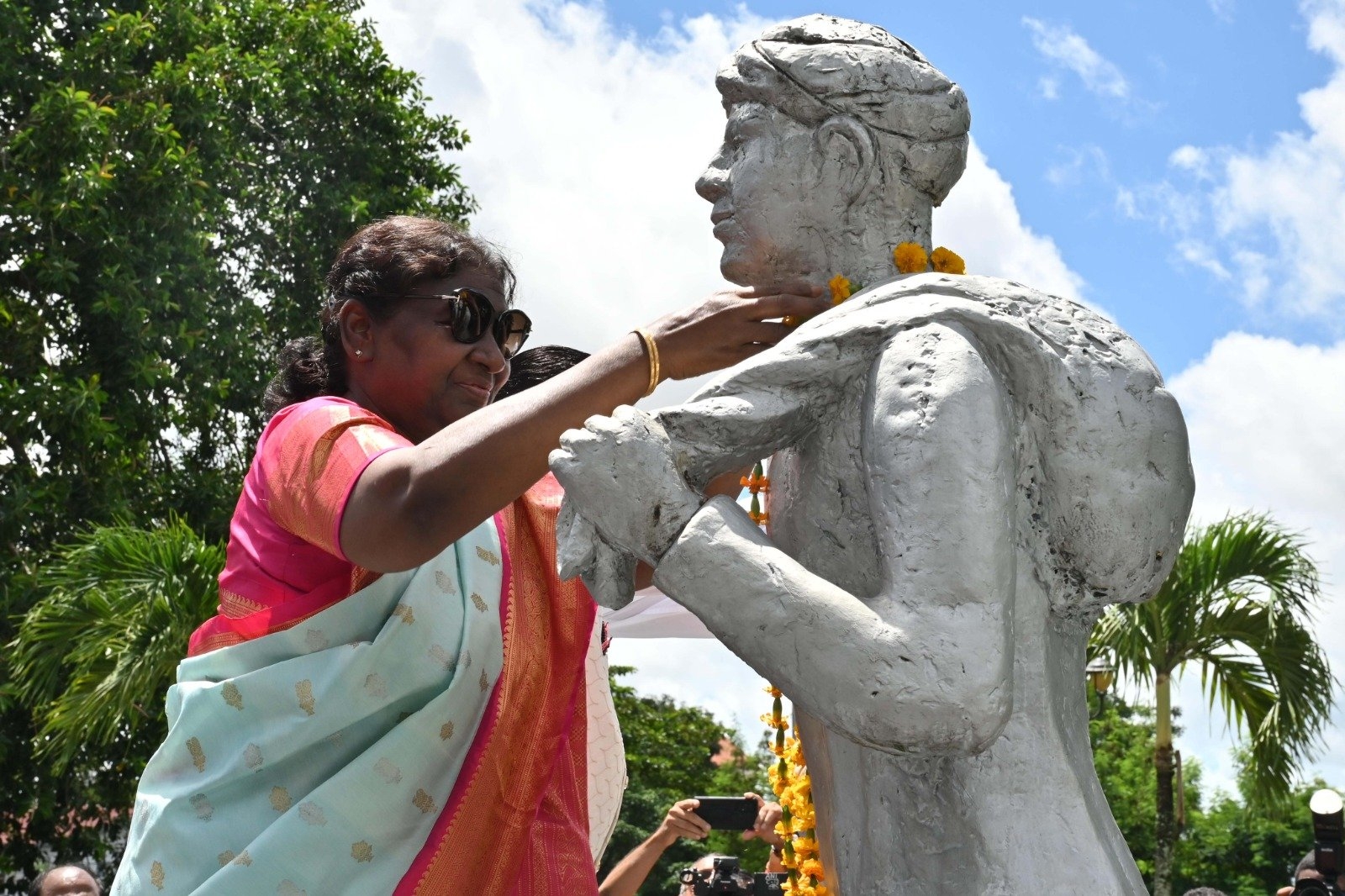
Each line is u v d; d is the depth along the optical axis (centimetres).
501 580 223
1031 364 172
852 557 174
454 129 1309
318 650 207
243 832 202
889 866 170
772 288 193
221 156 1070
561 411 185
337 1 1344
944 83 192
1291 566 868
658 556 167
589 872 227
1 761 902
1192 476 179
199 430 1095
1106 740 2108
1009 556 162
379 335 226
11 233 955
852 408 175
